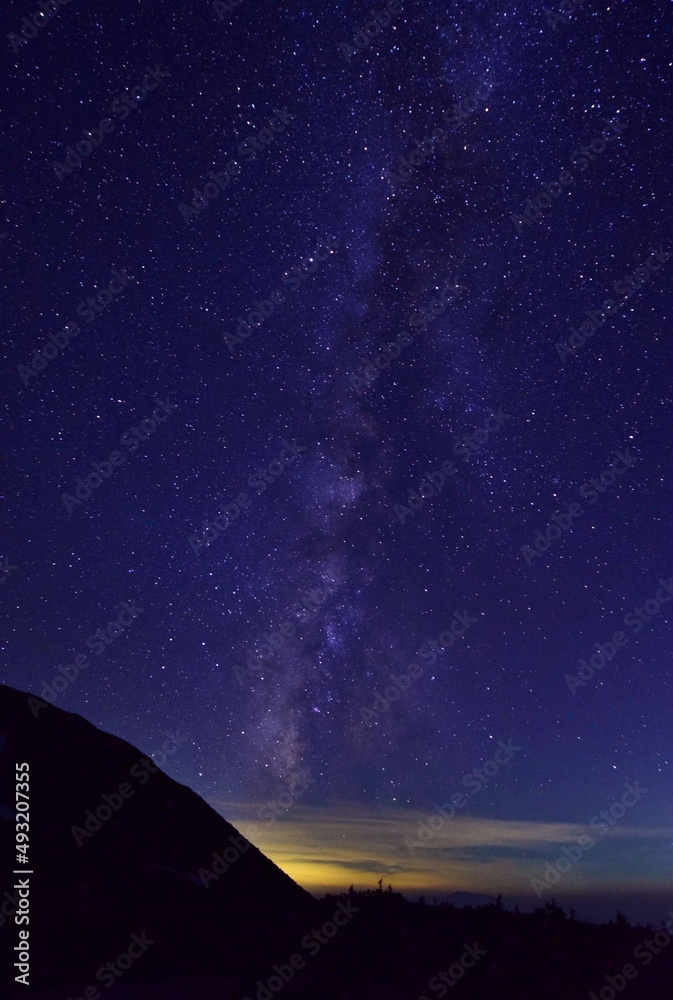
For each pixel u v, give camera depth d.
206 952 11.10
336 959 11.01
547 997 9.77
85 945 10.80
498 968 10.58
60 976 9.81
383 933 11.91
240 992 9.70
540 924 12.24
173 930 11.84
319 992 9.85
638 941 11.55
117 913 11.99
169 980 10.03
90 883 12.81
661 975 10.33
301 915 13.49
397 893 13.98
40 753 16.56
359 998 9.69
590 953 11.09
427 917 12.62
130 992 9.42
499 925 12.20
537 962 10.77
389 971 10.57
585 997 9.77
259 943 11.77
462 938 11.62
